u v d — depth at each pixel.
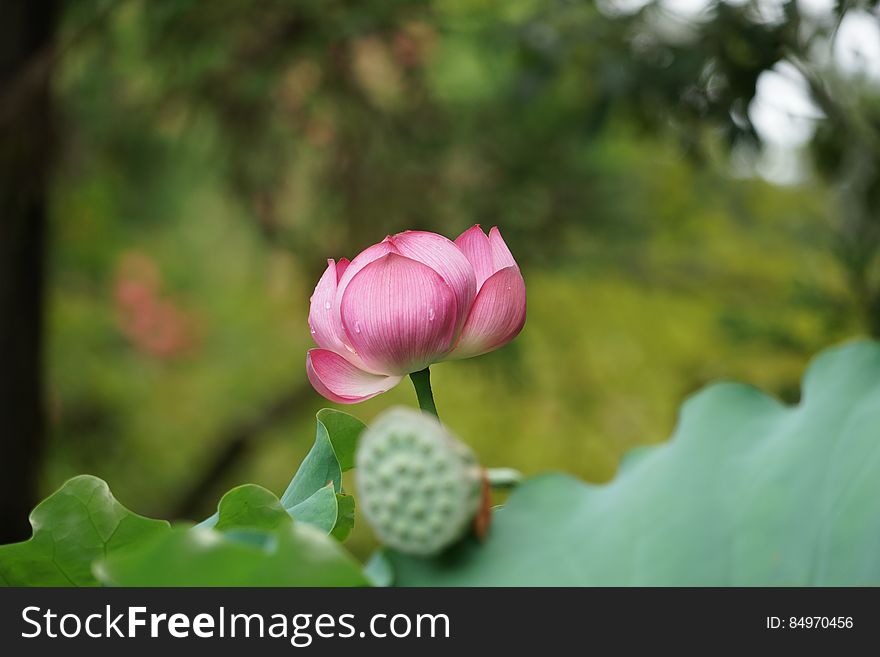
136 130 5.30
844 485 0.94
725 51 3.23
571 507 0.96
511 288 1.08
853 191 3.28
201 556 0.89
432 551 0.90
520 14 4.92
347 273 1.10
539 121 4.87
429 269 1.06
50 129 4.20
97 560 1.08
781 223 5.29
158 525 1.09
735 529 0.94
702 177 5.36
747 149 3.34
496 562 0.93
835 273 3.87
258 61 4.59
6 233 4.29
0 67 4.18
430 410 1.09
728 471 0.96
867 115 3.29
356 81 4.77
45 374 4.62
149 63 4.79
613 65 3.53
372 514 0.90
